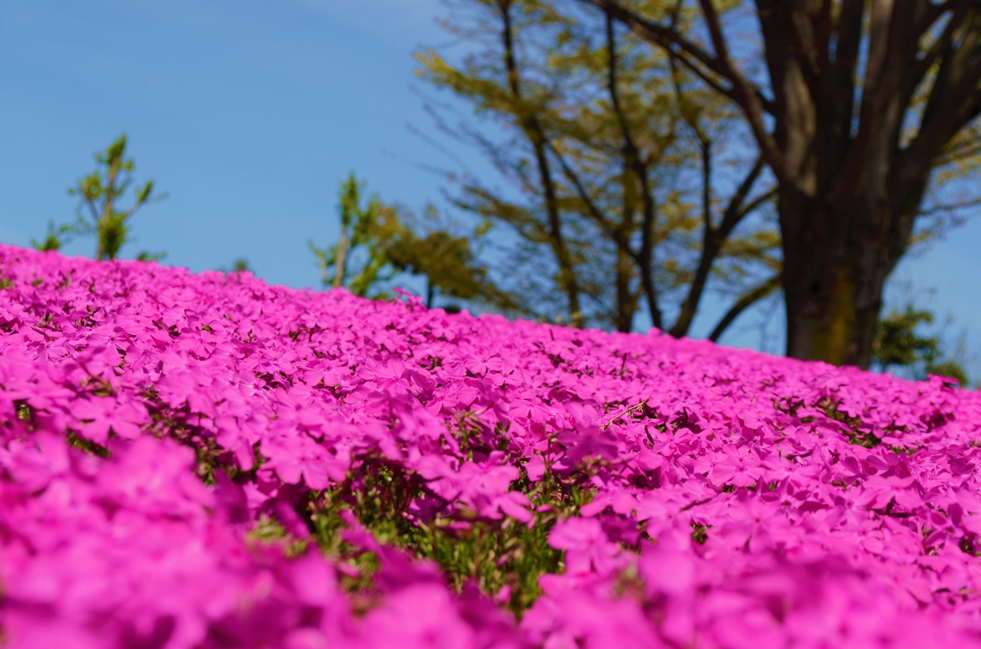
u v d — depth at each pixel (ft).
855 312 32.35
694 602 3.84
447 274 59.26
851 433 11.72
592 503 5.74
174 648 3.05
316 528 5.78
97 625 3.14
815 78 32.30
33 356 7.48
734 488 7.54
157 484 4.31
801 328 33.01
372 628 3.15
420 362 10.53
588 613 3.57
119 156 51.21
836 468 7.94
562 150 60.64
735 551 5.22
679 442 8.07
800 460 8.04
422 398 7.84
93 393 6.26
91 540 3.75
